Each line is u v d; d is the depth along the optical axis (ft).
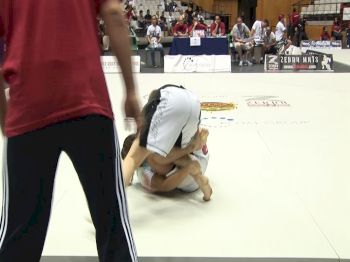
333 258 8.68
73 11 5.90
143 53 58.03
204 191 11.17
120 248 6.46
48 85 5.83
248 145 17.07
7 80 6.01
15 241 6.24
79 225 10.01
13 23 5.90
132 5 81.35
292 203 11.32
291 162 14.90
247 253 8.82
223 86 34.06
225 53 51.03
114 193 6.37
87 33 6.01
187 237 9.45
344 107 24.76
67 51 5.86
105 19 5.96
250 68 49.80
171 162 10.84
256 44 55.36
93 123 6.01
